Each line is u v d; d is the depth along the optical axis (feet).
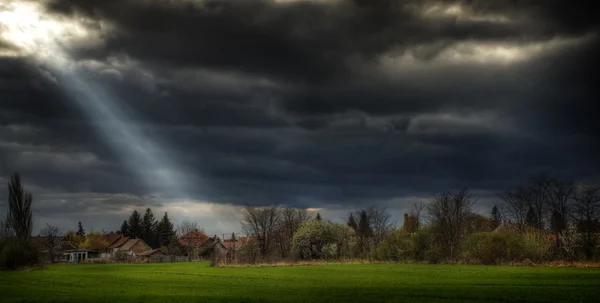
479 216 451.12
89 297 170.91
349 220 577.43
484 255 341.82
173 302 155.22
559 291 171.53
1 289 198.39
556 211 401.49
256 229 449.06
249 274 276.62
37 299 166.81
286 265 365.40
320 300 154.92
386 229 486.38
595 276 230.27
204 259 600.80
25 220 368.89
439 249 380.58
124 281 236.43
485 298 156.35
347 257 426.10
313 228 424.46
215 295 172.24
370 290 181.78
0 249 348.18
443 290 179.01
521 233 356.38
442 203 410.52
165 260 552.00
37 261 357.61
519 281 208.54
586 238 345.92
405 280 222.07
